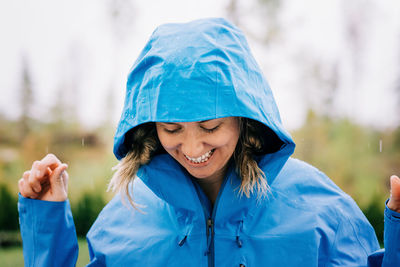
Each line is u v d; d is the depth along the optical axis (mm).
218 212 1457
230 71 1290
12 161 12148
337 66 12930
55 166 1492
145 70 1390
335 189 1607
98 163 11562
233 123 1344
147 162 1542
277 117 1427
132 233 1619
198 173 1378
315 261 1398
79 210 9609
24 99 13508
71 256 1533
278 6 13320
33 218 1451
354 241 1498
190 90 1257
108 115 13656
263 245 1439
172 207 1617
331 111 12516
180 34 1366
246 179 1417
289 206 1510
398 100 12164
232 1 13539
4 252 8281
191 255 1481
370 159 11289
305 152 11766
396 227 1197
